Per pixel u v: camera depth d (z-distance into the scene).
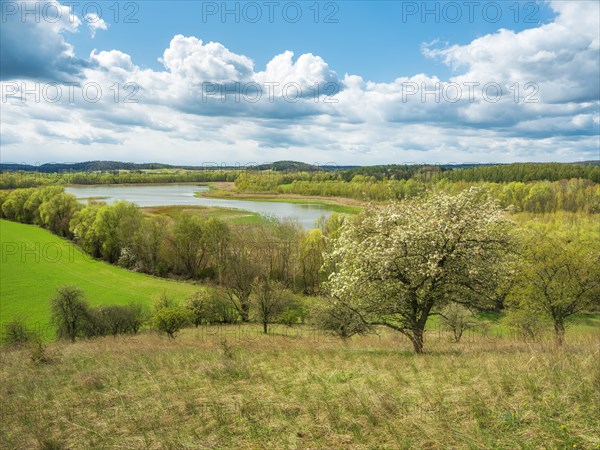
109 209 84.62
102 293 64.25
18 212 122.94
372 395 8.89
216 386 11.09
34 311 56.78
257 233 70.25
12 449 8.73
